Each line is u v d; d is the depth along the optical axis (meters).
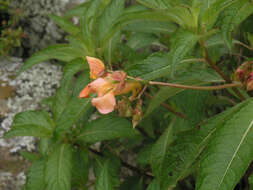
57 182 0.58
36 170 0.61
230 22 0.48
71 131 0.63
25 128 0.61
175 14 0.50
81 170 0.65
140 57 0.64
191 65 0.62
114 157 0.67
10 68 0.96
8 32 1.02
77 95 0.59
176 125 0.63
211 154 0.48
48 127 0.62
